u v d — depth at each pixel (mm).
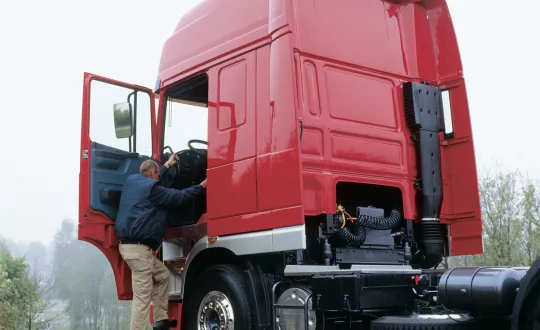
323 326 4621
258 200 5004
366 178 5402
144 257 5824
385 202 6004
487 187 14320
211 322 5578
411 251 5816
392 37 6070
